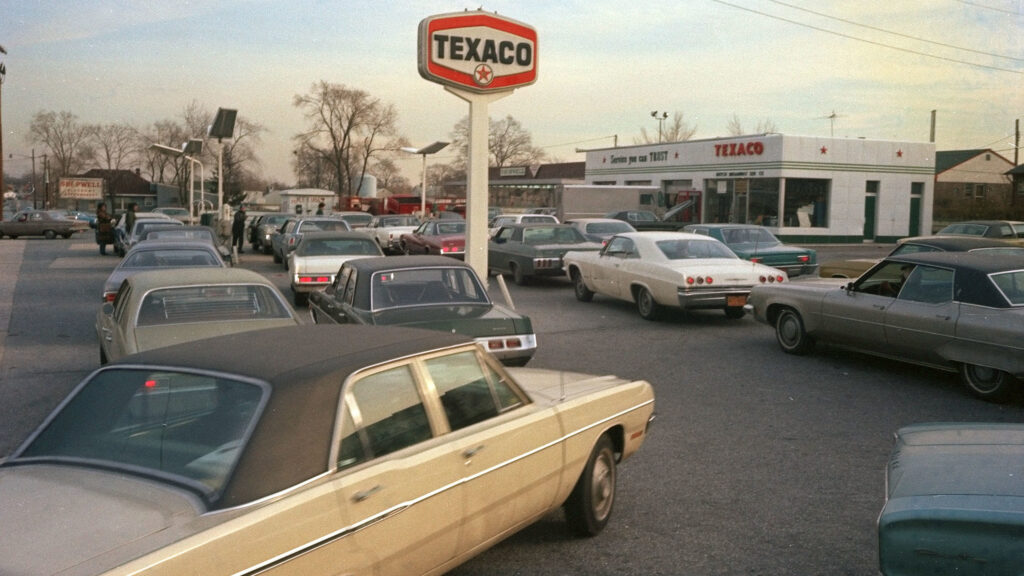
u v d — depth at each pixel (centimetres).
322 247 1598
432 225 2417
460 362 400
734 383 916
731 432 718
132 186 8356
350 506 305
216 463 298
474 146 1407
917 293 893
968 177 6831
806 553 462
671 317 1459
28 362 1034
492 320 830
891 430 721
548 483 429
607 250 1550
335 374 332
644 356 1086
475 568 444
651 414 537
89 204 8062
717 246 1420
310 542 289
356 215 3256
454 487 358
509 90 1422
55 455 326
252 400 315
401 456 340
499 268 2062
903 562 297
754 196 4034
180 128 7350
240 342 382
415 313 851
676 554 461
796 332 1073
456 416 382
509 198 5353
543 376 534
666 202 4547
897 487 330
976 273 840
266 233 3016
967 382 840
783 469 614
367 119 7262
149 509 281
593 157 5294
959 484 318
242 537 270
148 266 1212
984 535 286
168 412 327
